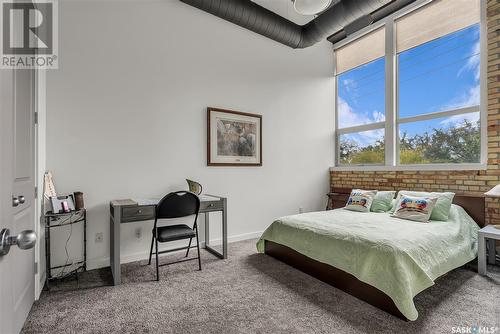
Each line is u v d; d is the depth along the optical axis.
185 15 3.13
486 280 2.21
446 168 3.23
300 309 1.79
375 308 1.80
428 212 2.69
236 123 3.51
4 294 0.80
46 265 2.10
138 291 2.06
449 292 2.00
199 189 2.96
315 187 4.45
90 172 2.55
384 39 4.02
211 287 2.13
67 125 2.44
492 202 2.80
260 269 2.52
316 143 4.46
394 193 3.43
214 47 3.35
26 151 1.59
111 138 2.66
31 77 1.78
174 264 2.65
